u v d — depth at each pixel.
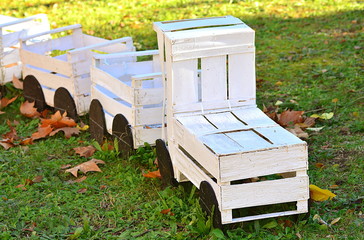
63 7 7.83
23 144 4.16
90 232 3.21
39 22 5.02
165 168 3.51
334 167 3.67
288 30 6.30
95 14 7.37
